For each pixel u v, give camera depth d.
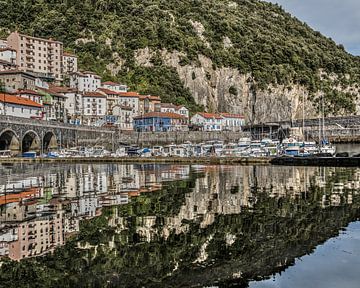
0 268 16.06
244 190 38.78
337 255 17.33
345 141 156.25
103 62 197.38
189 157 87.69
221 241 19.86
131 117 170.88
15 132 93.38
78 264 16.52
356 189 38.81
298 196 34.56
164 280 14.62
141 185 43.47
